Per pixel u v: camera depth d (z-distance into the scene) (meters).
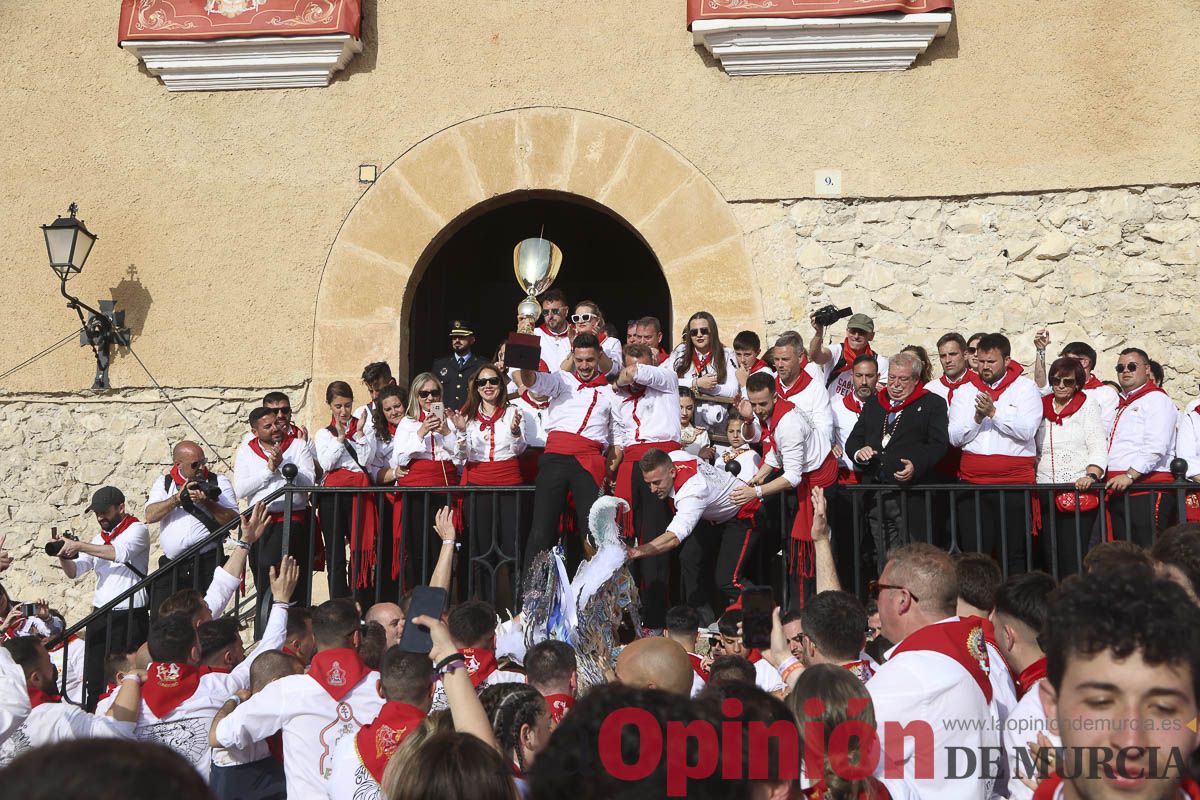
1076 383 5.98
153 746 1.34
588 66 7.94
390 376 6.78
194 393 7.90
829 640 3.52
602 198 7.85
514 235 11.38
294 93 8.08
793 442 5.61
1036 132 7.61
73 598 7.78
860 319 6.86
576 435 5.75
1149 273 7.45
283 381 7.87
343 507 6.43
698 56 7.87
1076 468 5.90
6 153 8.19
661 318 11.66
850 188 7.70
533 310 6.94
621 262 11.79
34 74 8.23
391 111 8.02
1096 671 1.76
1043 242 7.55
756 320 7.65
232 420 7.87
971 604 3.77
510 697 3.39
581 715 1.78
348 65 8.08
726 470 5.66
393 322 7.88
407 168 7.96
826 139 7.74
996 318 7.53
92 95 8.19
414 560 6.12
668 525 5.68
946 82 7.69
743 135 7.80
